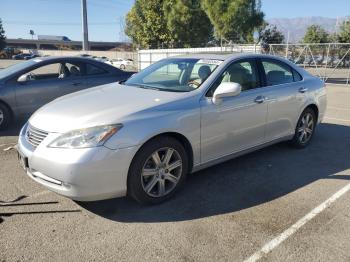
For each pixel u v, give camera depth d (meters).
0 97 6.79
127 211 3.76
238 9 23.39
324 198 4.13
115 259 2.97
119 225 3.49
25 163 3.70
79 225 3.48
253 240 3.25
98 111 3.70
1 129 6.99
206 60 4.80
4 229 3.38
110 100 4.06
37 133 3.69
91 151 3.35
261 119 4.91
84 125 3.47
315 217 3.68
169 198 4.03
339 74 26.41
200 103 4.12
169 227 3.46
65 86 7.41
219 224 3.53
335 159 5.50
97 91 4.61
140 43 34.22
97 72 7.88
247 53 5.10
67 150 3.38
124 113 3.64
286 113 5.37
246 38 25.56
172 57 5.39
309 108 5.94
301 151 5.86
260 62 5.12
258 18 24.45
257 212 3.78
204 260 2.97
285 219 3.64
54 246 3.13
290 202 4.02
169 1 28.98
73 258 2.97
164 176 3.91
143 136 3.59
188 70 4.71
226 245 3.17
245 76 4.83
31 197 4.05
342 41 40.19
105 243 3.19
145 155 3.66
